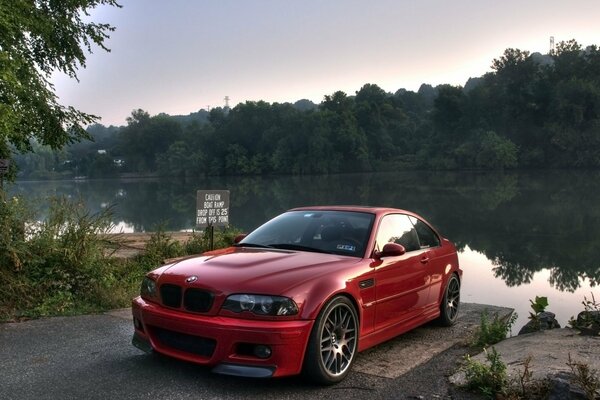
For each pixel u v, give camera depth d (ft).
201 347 13.56
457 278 22.31
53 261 24.73
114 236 33.12
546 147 369.91
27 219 24.95
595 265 64.13
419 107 601.21
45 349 16.85
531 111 378.73
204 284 13.66
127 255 32.45
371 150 466.29
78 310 22.18
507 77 406.00
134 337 15.51
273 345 12.86
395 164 449.48
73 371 14.82
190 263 15.39
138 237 44.27
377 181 341.21
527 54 399.85
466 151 387.75
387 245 16.56
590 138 345.92
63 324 19.99
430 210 156.15
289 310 13.15
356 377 15.03
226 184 373.20
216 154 504.02
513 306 40.01
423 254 19.34
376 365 16.25
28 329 19.24
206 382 14.08
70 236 26.00
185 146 517.14
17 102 34.01
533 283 52.03
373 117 478.59
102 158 547.49
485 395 13.55
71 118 40.88
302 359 13.35
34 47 41.16
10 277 22.43
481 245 87.45
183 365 15.34
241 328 12.91
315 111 482.69
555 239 94.02
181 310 13.91
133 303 15.33
